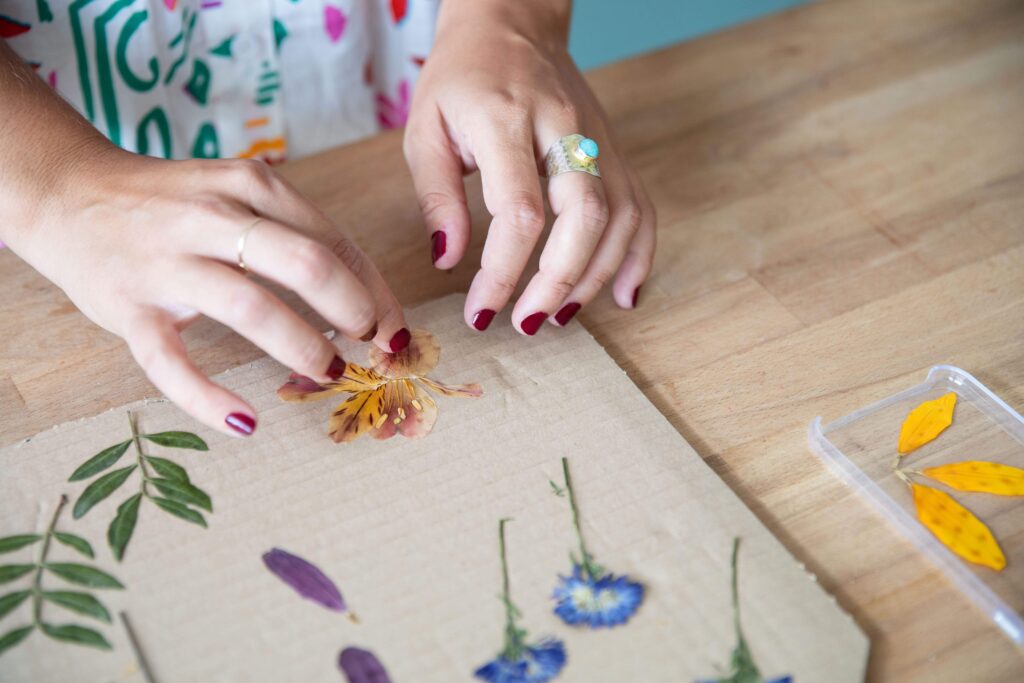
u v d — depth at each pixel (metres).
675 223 0.51
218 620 0.37
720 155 0.54
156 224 0.41
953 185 0.53
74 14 0.52
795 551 0.40
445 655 0.37
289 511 0.40
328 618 0.37
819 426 0.43
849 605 0.38
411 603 0.38
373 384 0.43
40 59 0.53
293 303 0.46
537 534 0.39
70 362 0.44
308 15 0.58
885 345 0.46
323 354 0.41
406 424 0.42
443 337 0.45
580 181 0.45
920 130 0.55
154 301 0.41
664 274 0.48
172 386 0.40
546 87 0.48
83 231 0.42
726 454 0.42
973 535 0.40
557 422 0.42
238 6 0.56
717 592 0.38
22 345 0.44
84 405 0.43
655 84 0.57
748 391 0.44
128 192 0.42
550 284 0.44
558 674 0.36
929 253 0.50
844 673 0.36
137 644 0.36
